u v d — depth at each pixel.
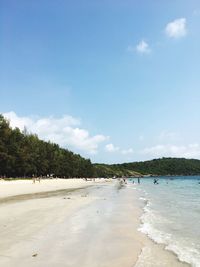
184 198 46.09
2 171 97.75
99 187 84.81
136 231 18.28
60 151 157.00
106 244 14.58
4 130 97.00
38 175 123.19
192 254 13.11
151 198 45.66
